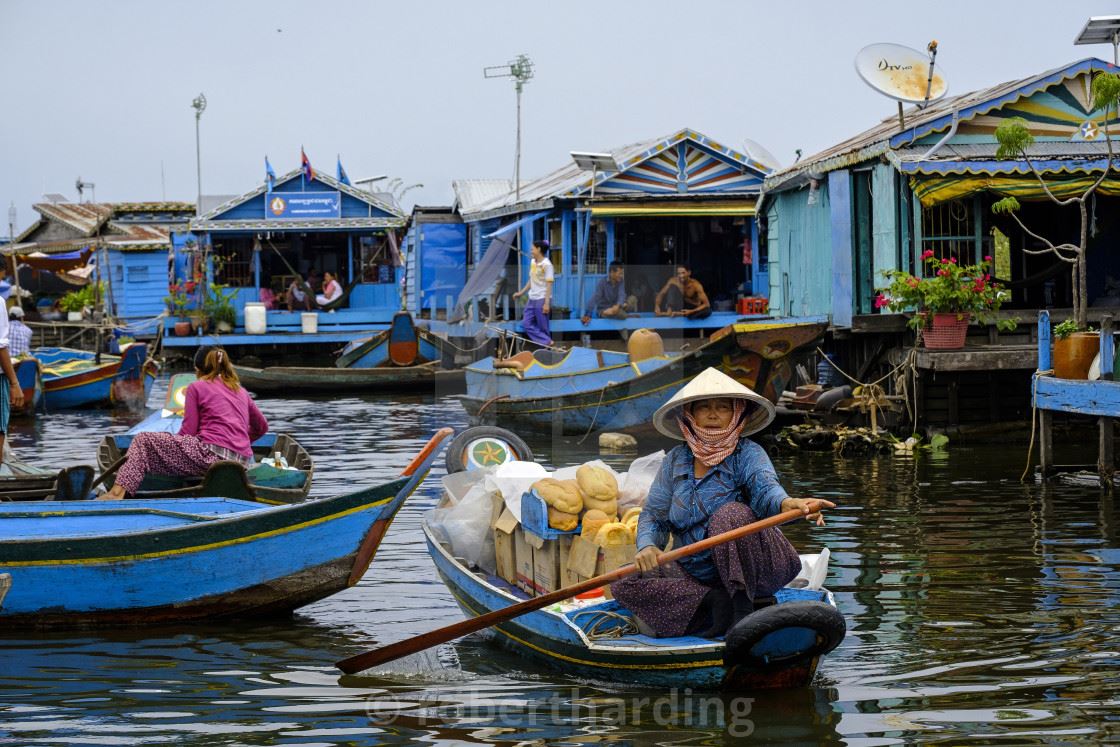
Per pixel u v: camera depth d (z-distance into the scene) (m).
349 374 27.86
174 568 8.27
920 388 17.03
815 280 21.94
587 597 7.39
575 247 27.34
